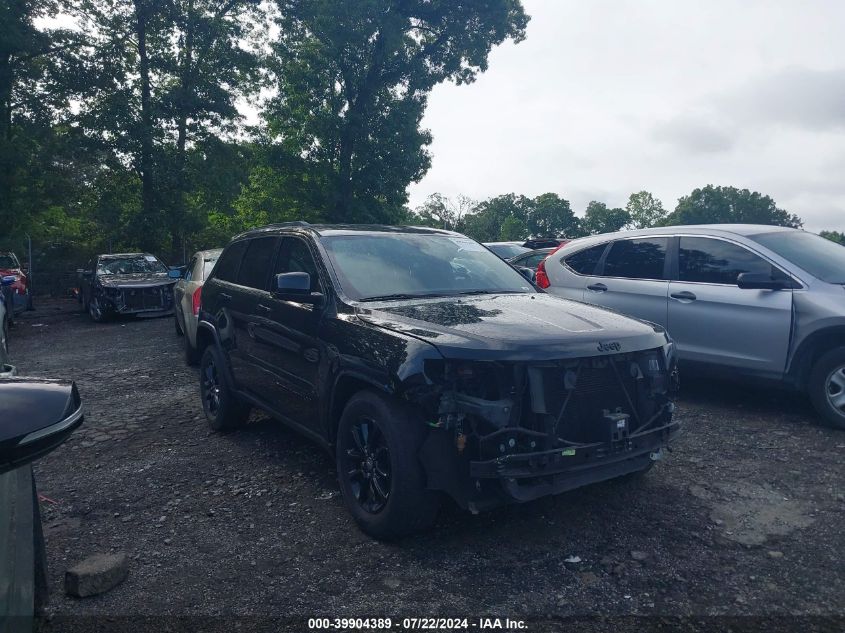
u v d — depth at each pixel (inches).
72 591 127.4
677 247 262.7
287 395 184.1
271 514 163.8
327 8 1092.5
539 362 130.6
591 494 167.6
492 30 1240.2
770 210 5629.9
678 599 119.3
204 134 1082.1
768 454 193.0
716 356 241.0
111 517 166.2
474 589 125.0
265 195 1370.6
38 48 965.8
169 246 1099.3
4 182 1000.9
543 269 312.7
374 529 144.3
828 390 213.9
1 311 247.9
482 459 128.6
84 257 1218.6
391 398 140.6
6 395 57.9
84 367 384.5
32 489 116.8
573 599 120.6
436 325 142.4
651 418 143.8
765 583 123.5
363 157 1232.2
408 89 1259.2
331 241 188.2
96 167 1039.0
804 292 219.5
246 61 1114.1
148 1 1005.8
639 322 156.3
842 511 152.7
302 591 126.8
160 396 302.4
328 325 162.9
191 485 186.4
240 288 221.6
